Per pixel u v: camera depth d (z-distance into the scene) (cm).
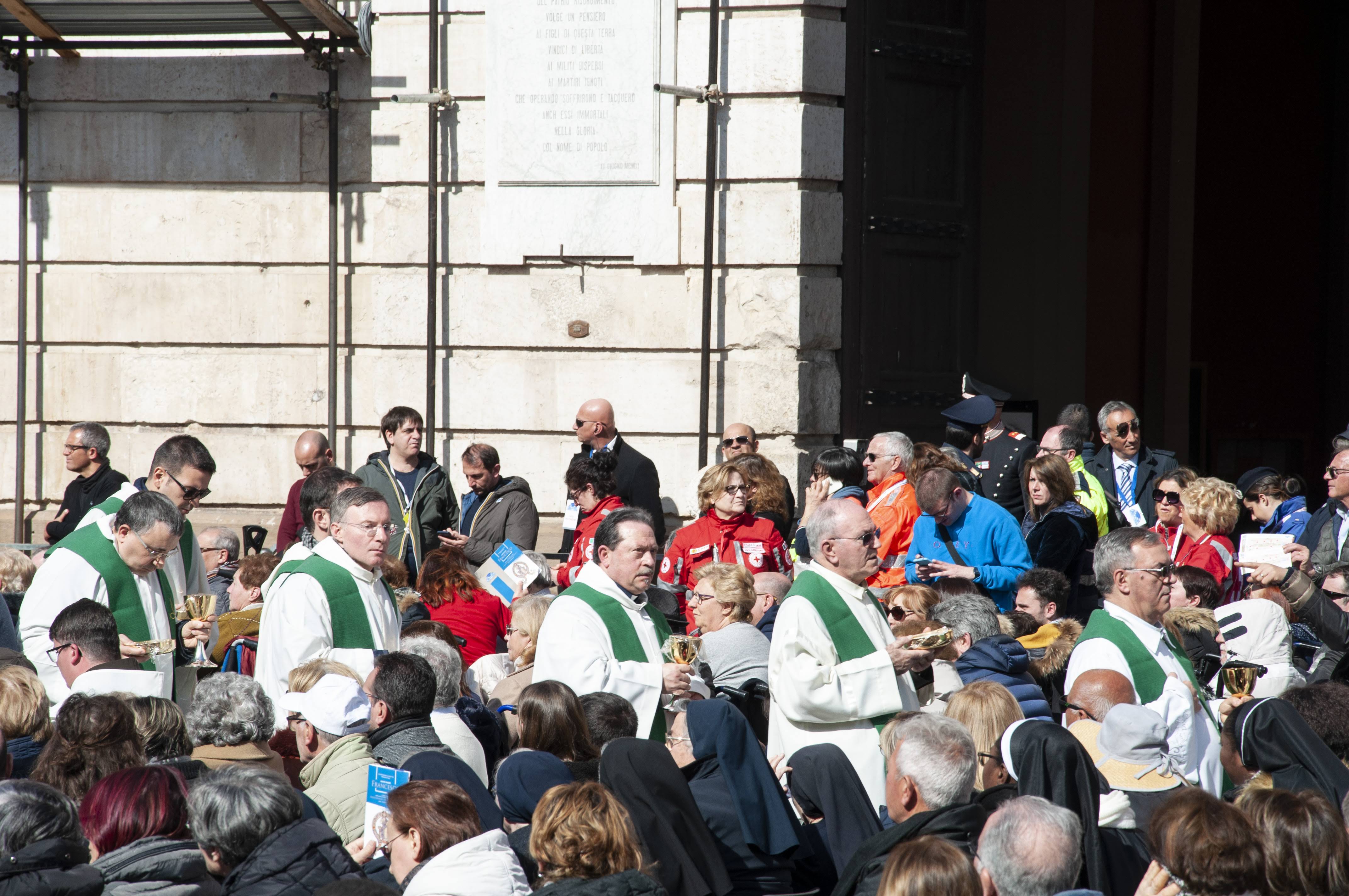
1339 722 634
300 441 1299
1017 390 1877
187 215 1424
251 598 1016
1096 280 1994
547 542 1362
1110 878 566
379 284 1392
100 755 593
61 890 464
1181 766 699
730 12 1322
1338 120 2589
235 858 512
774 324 1320
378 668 665
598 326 1355
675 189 1340
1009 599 1023
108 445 1250
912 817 555
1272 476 1340
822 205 1334
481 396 1378
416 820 531
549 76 1346
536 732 641
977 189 1498
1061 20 1911
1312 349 2605
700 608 904
